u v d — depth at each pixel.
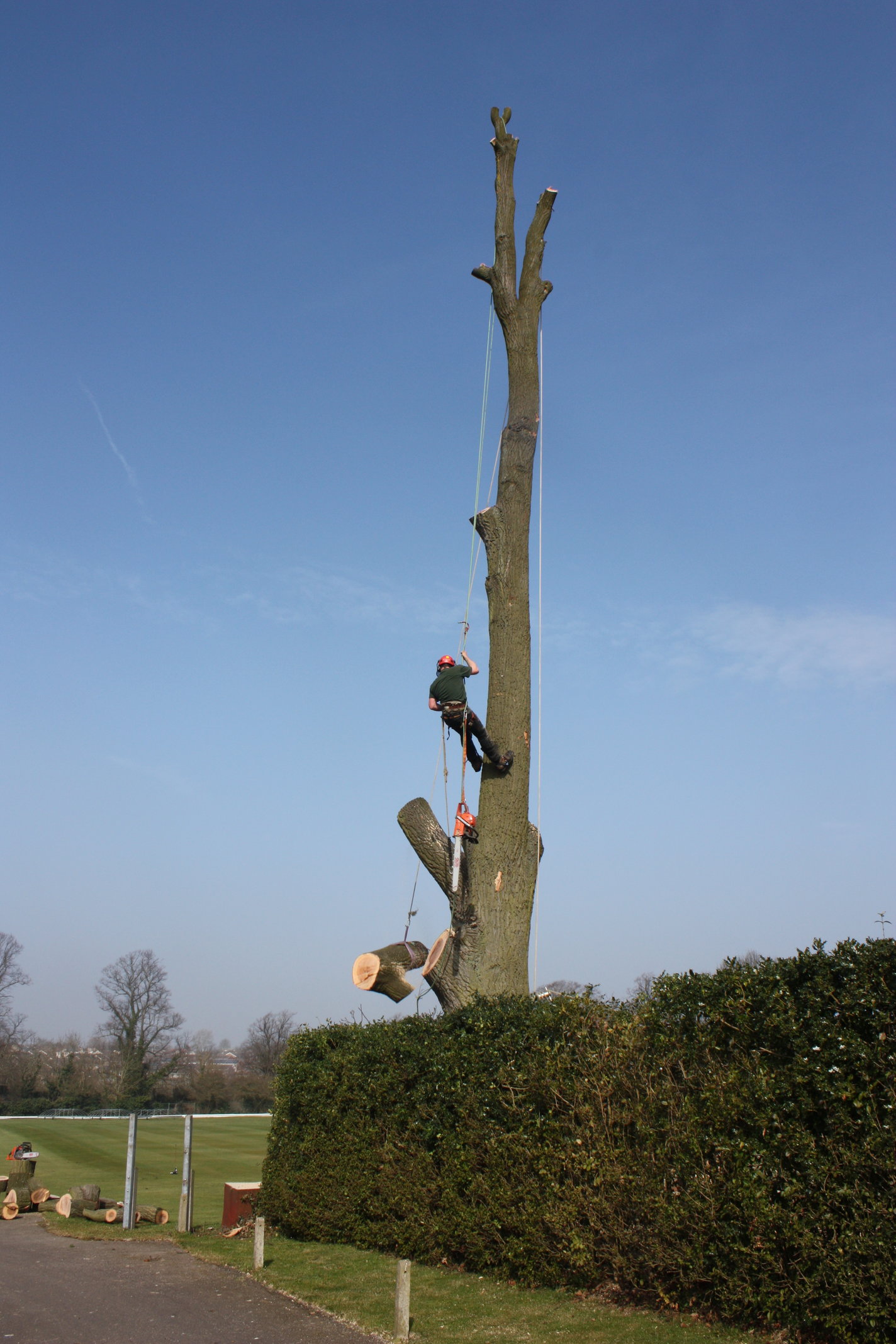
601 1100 8.41
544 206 13.89
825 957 6.91
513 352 13.58
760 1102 7.02
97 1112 62.91
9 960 68.50
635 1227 7.93
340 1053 12.74
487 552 13.07
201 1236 13.16
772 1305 6.75
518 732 12.32
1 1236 13.33
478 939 11.66
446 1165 10.20
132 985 66.56
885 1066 6.27
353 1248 11.60
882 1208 6.10
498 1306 8.26
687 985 8.00
